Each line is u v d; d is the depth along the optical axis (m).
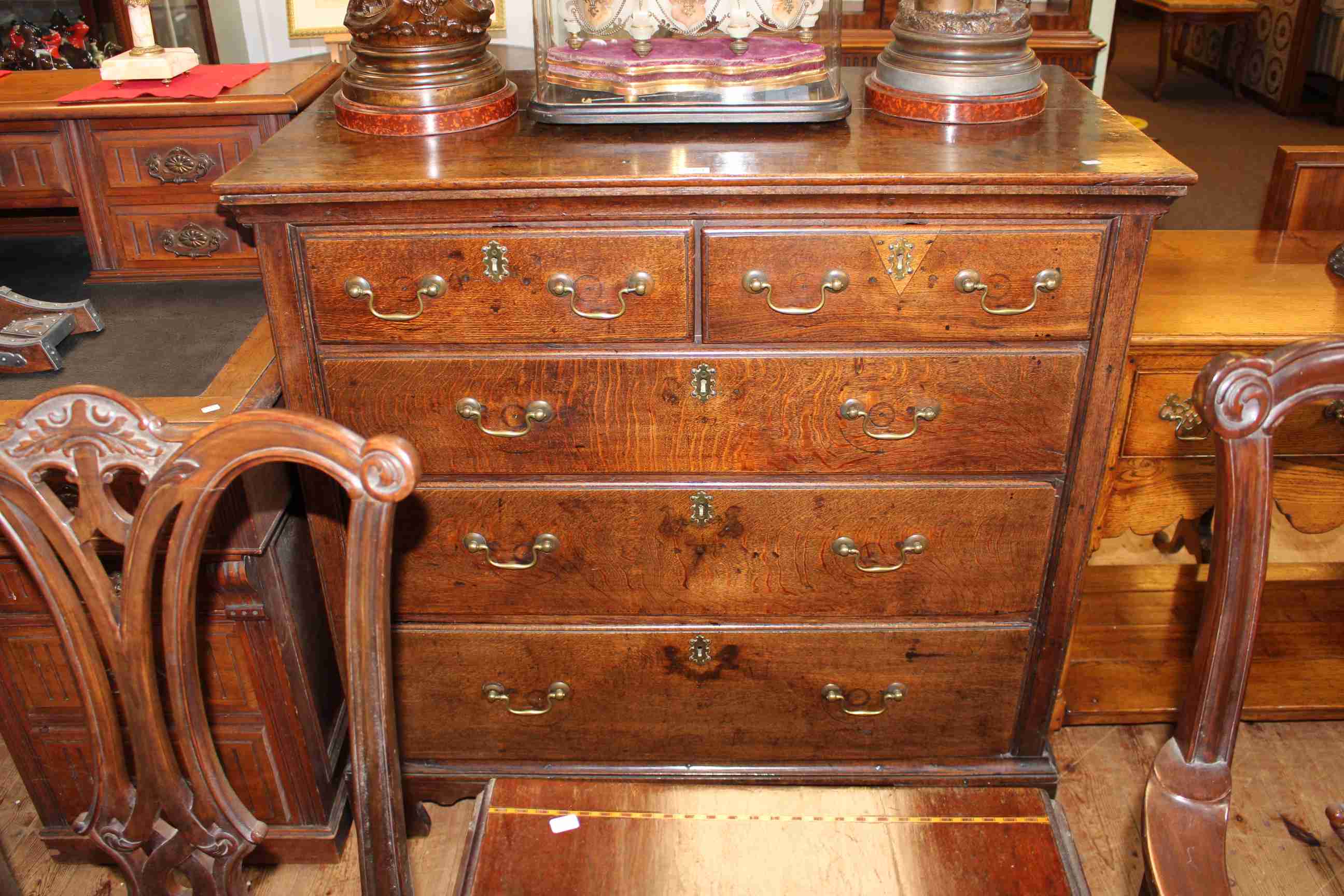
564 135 1.49
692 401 1.46
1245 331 1.63
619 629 1.65
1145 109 5.97
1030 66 1.53
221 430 0.88
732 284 1.38
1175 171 1.30
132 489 1.39
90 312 1.61
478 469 1.52
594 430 1.48
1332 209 2.07
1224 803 1.00
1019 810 1.13
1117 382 1.44
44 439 0.91
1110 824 1.87
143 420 0.90
